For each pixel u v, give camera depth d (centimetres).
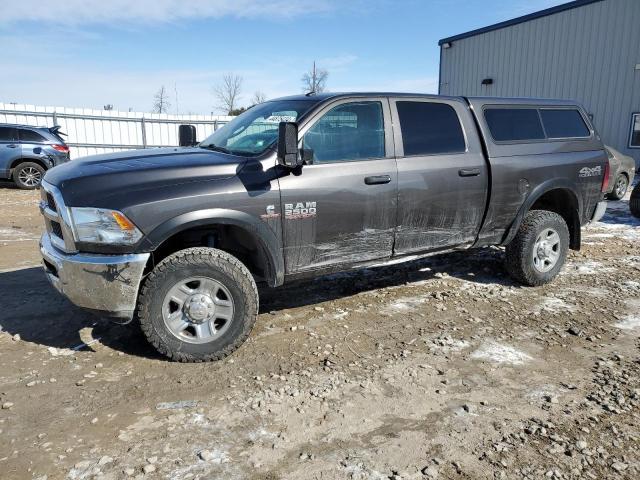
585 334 444
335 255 441
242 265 390
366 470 268
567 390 352
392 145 462
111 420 310
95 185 361
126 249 358
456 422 313
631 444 291
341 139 439
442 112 502
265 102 514
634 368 383
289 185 405
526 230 550
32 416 313
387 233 463
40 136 1430
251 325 396
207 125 2223
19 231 866
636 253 722
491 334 444
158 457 276
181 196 367
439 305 512
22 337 424
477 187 509
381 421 313
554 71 2106
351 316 482
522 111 562
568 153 581
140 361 386
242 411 322
